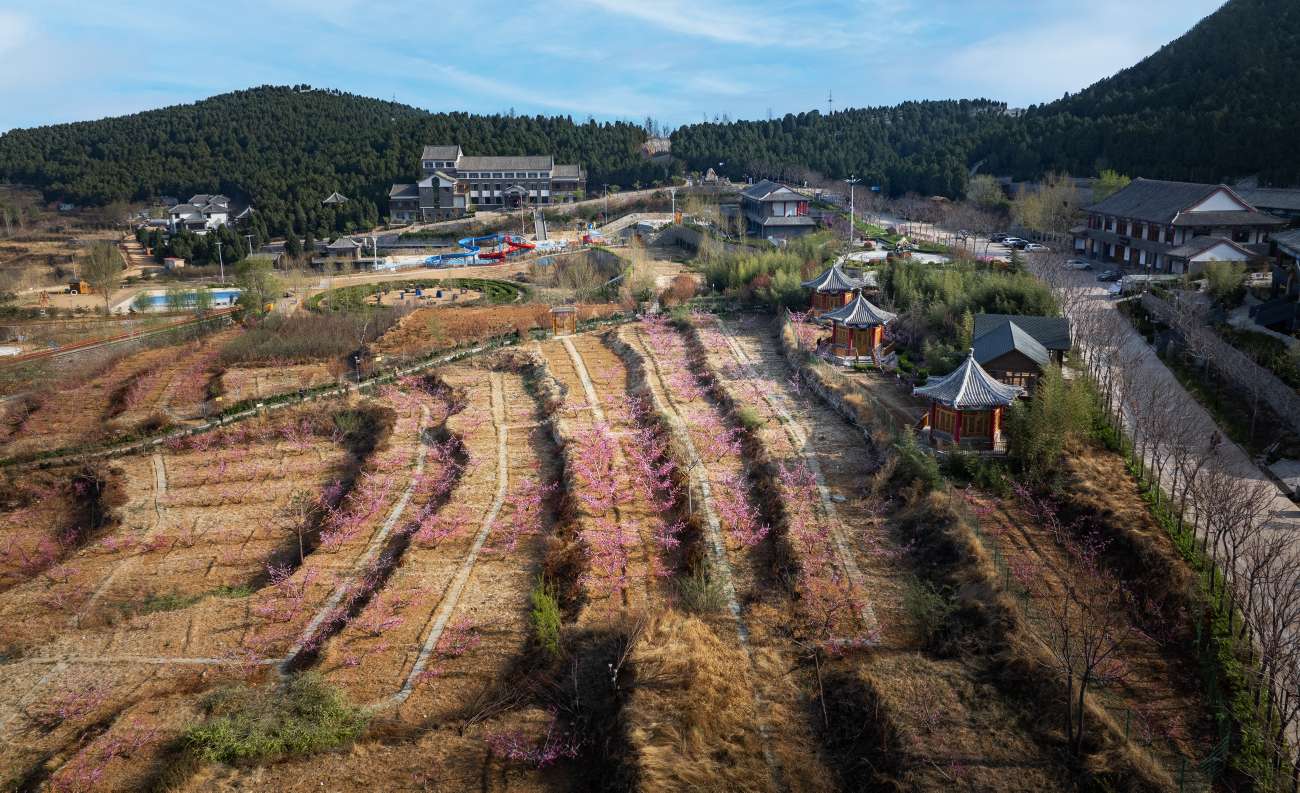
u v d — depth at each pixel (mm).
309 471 50938
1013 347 48344
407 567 38125
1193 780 23094
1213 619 28750
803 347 62594
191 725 27969
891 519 38344
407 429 55312
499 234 137875
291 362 71438
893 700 26734
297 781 25312
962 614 30828
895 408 50281
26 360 76250
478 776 25469
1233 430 44500
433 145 168125
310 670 31109
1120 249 89750
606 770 25172
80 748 27469
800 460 44500
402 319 81375
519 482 46188
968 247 98188
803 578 34031
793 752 25688
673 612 31938
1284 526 34500
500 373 65312
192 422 58938
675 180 160625
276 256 124688
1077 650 28328
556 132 180125
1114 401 48688
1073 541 35125
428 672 30938
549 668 30203
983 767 24031
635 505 41906
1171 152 112938
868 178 145375
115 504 47156
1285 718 23453
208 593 38375
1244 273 67125
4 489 50625
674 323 74688
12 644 34688
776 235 116125
